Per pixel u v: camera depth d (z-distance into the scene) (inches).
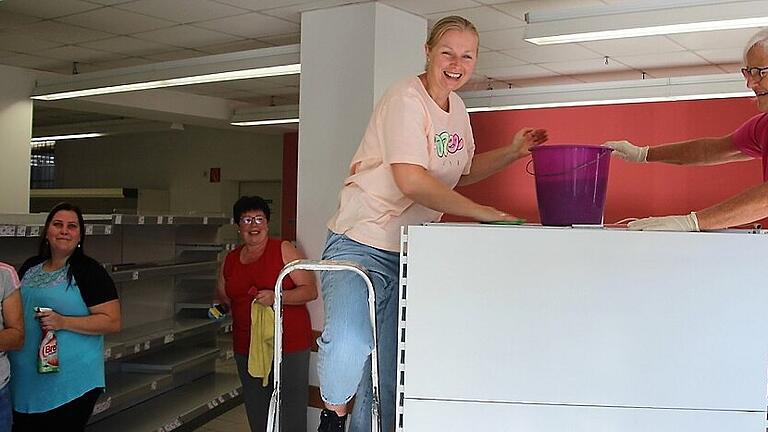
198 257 224.7
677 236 65.0
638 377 65.0
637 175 317.1
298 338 150.6
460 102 90.8
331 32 189.8
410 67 195.3
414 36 197.2
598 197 73.7
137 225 206.1
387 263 85.7
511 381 66.1
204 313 219.8
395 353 87.4
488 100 297.3
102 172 541.0
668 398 64.8
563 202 72.9
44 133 493.4
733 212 68.6
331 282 84.6
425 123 82.3
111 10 206.7
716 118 299.3
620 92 269.1
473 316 66.4
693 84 255.3
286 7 192.7
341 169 185.9
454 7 191.0
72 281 135.4
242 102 391.5
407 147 79.7
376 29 183.0
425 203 79.1
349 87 185.8
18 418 130.6
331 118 188.2
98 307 137.1
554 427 65.7
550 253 65.8
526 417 66.0
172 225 219.8
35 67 293.4
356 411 90.8
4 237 160.4
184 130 504.7
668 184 311.0
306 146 192.1
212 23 217.3
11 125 290.5
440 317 66.8
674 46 239.6
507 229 66.1
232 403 219.3
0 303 115.8
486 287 66.3
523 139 97.2
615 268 65.2
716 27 173.5
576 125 329.1
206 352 222.4
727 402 64.4
